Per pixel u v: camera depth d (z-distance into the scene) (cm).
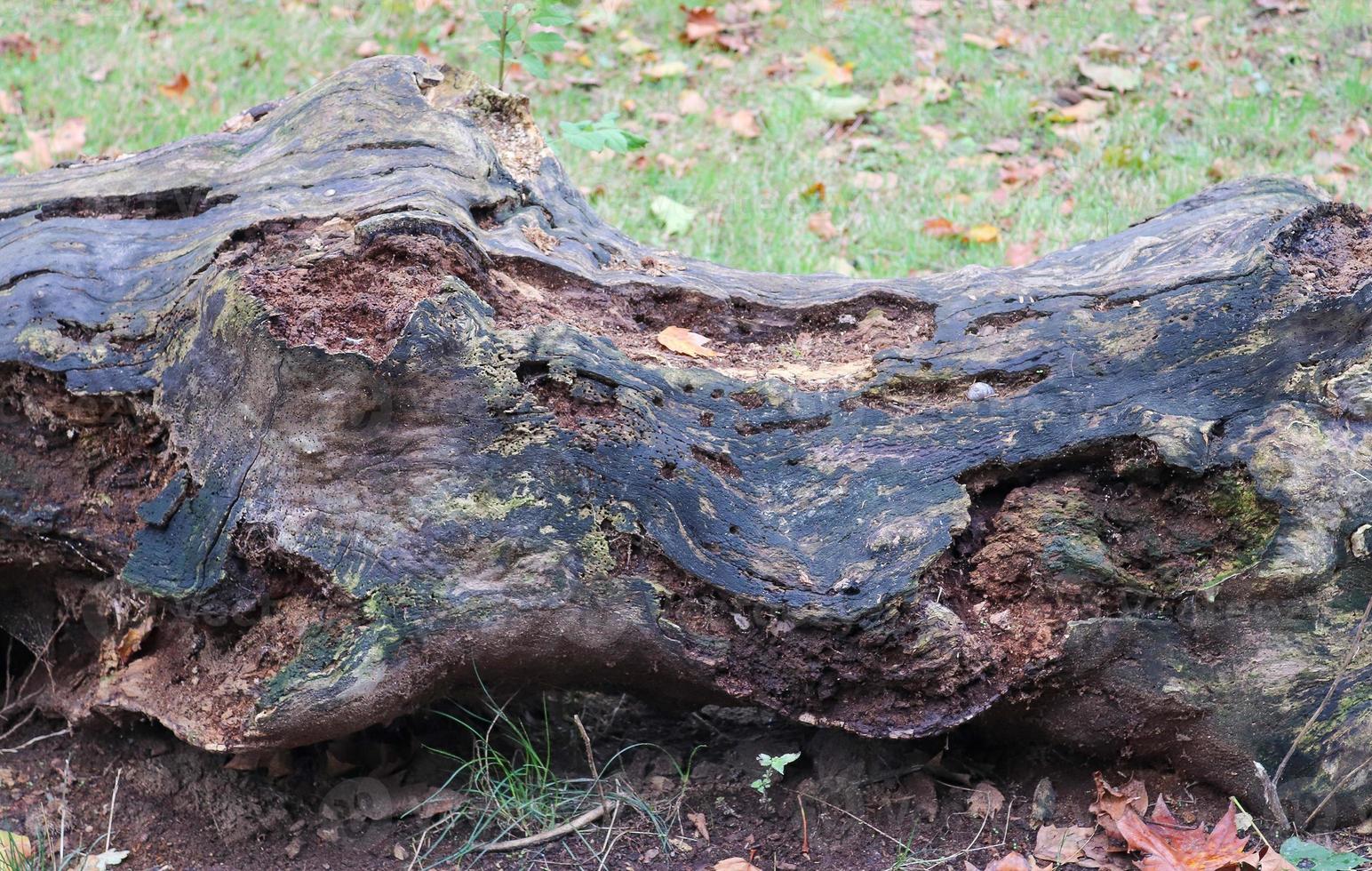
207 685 232
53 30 587
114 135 495
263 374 217
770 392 229
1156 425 220
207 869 237
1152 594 223
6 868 230
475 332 217
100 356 233
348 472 218
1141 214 442
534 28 591
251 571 223
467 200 247
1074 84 549
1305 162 478
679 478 220
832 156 496
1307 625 222
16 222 257
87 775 258
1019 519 226
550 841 238
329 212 240
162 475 234
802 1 630
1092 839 228
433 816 244
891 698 225
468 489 218
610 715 263
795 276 266
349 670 219
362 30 603
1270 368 225
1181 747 231
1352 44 567
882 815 238
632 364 226
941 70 564
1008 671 224
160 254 243
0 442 247
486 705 252
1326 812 229
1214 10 600
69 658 267
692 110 532
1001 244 430
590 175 478
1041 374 231
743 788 247
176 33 591
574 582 220
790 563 218
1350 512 218
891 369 233
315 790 251
